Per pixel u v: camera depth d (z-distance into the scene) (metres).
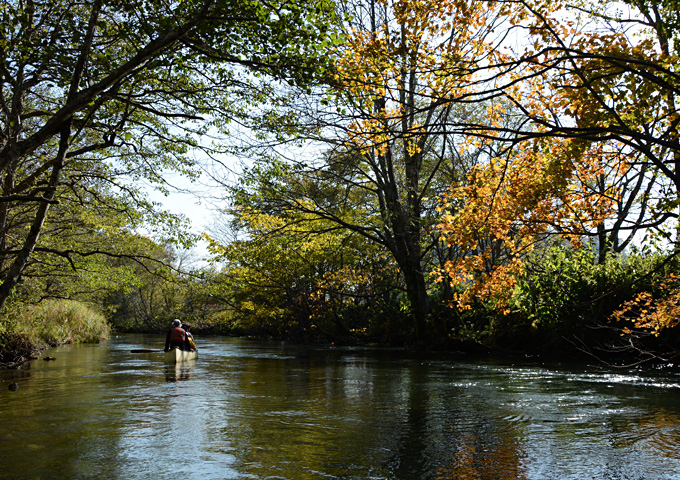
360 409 7.13
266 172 10.70
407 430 5.84
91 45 8.38
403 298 23.06
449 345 18.78
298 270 23.72
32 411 6.97
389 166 18.94
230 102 10.66
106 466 4.44
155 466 4.45
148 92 9.50
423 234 19.42
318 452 4.90
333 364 14.17
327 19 7.07
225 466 4.45
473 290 9.88
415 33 6.66
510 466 4.48
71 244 15.89
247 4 6.83
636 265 14.58
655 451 4.94
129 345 24.14
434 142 20.31
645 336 13.03
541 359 14.79
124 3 7.40
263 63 7.09
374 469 4.39
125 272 16.69
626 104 7.29
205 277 11.32
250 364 14.27
